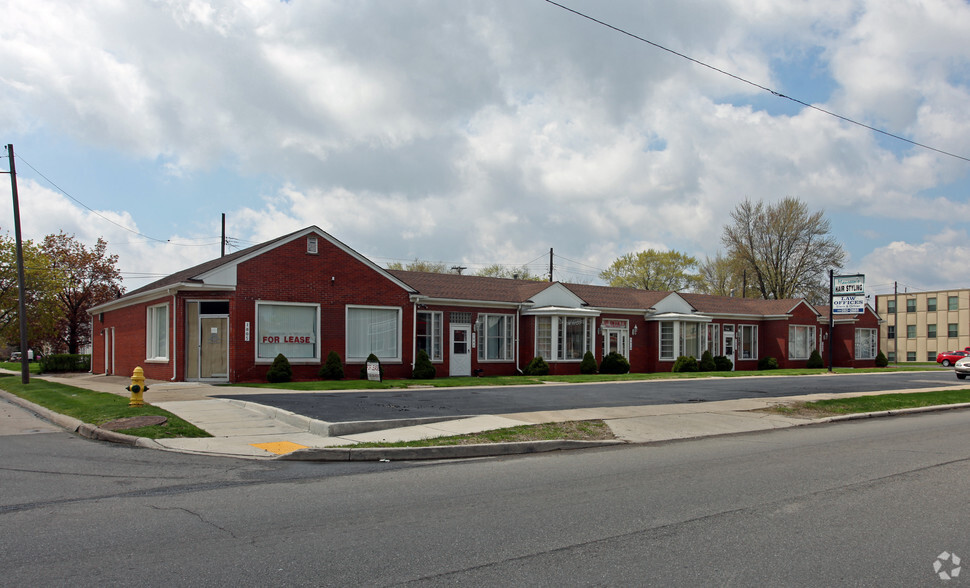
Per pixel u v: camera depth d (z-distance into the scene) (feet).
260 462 32.04
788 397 63.10
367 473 29.68
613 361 106.73
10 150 84.23
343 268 80.69
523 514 22.40
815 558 18.06
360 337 82.89
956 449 37.70
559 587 15.76
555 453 36.04
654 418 48.16
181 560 17.46
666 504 23.98
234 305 73.00
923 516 22.57
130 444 36.58
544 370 98.17
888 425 50.21
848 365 142.41
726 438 42.42
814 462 33.12
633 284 216.33
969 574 16.94
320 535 19.76
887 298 255.29
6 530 20.17
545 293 103.96
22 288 83.66
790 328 135.85
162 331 80.38
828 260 185.06
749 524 21.40
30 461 31.73
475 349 96.17
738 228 195.93
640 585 15.94
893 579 16.55
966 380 98.58
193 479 27.96
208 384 71.26
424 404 52.11
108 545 18.70
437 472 30.07
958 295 233.76
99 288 147.23
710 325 126.00
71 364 121.60
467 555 18.03
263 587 15.61
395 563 17.33
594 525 21.12
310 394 59.21
